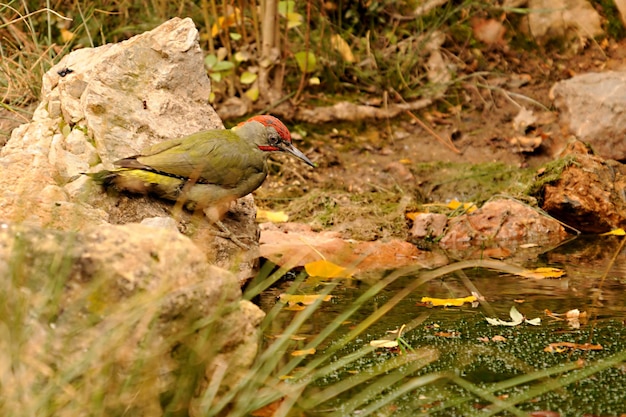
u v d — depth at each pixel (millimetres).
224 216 8336
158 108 8359
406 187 11555
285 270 6574
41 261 4727
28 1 12320
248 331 5215
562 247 9961
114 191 7621
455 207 11016
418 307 7641
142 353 4707
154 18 12852
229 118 12352
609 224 10648
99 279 4738
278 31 12594
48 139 8195
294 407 5395
